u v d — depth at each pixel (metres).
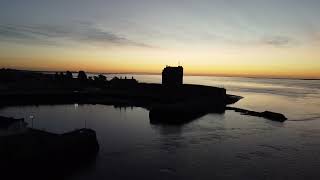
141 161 62.84
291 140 83.88
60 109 151.88
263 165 61.09
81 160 62.69
